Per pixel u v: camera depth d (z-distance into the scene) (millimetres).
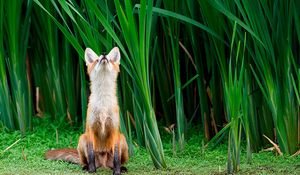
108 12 11391
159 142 10969
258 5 11375
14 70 13508
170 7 11938
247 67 12227
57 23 10906
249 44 11844
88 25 11023
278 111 12055
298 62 12312
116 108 10844
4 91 13648
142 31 10258
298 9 11539
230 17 10883
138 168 11094
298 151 12086
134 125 13344
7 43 13531
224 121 13828
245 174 10500
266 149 12406
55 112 14688
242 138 13164
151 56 13125
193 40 12711
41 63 14609
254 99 12562
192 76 13953
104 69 10594
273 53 11719
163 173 10672
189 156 12117
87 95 14250
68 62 14094
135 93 12367
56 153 11734
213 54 12820
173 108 14016
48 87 14688
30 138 13109
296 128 12188
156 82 14328
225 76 12219
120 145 10812
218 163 11492
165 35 12797
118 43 10422
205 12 11742
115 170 10562
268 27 11992
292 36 12117
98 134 10906
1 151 12227
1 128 13750
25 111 13734
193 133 13969
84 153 10984
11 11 12930
